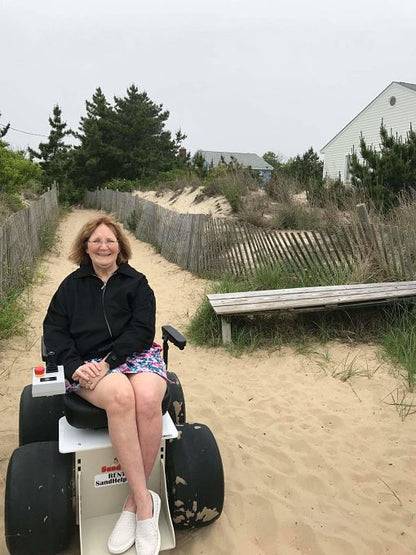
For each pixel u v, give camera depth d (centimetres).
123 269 311
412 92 2503
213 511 287
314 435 409
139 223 1641
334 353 569
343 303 596
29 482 261
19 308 700
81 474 263
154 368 287
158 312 747
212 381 511
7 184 1681
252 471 362
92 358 296
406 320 605
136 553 250
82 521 269
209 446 291
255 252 846
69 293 304
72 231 1964
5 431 409
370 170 1303
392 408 449
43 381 260
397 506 327
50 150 3719
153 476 279
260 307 577
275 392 486
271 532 305
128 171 3816
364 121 2836
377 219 887
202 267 988
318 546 293
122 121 3938
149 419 263
